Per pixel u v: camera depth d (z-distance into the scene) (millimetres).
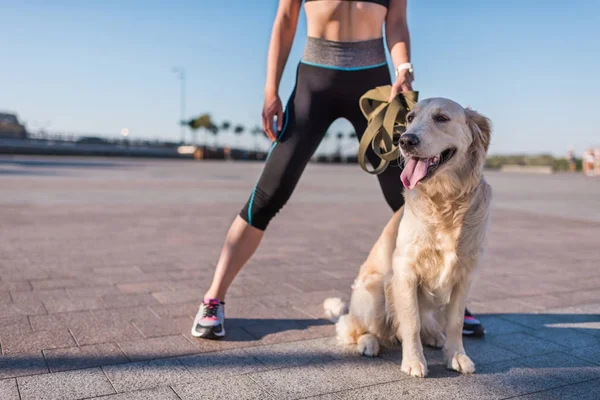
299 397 2424
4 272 4648
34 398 2316
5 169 20078
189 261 5324
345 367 2828
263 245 6445
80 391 2400
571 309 3998
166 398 2359
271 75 3469
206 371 2691
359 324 3135
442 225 2738
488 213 2842
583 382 2670
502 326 3596
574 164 40125
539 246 6668
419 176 2662
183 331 3289
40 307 3682
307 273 5020
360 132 3516
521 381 2680
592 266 5504
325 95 3359
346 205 11062
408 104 3125
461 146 2770
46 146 48344
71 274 4652
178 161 45031
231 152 54719
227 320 3578
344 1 3322
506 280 4883
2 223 7293
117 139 58281
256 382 2576
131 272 4801
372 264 3225
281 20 3465
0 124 51438
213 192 13172
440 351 3178
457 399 2457
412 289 2826
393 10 3518
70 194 11375
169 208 9625
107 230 7043
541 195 14688
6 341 3010
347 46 3367
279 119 3441
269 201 3371
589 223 8797
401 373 2768
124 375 2600
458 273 2803
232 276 3381
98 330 3246
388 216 9320
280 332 3355
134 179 17078
